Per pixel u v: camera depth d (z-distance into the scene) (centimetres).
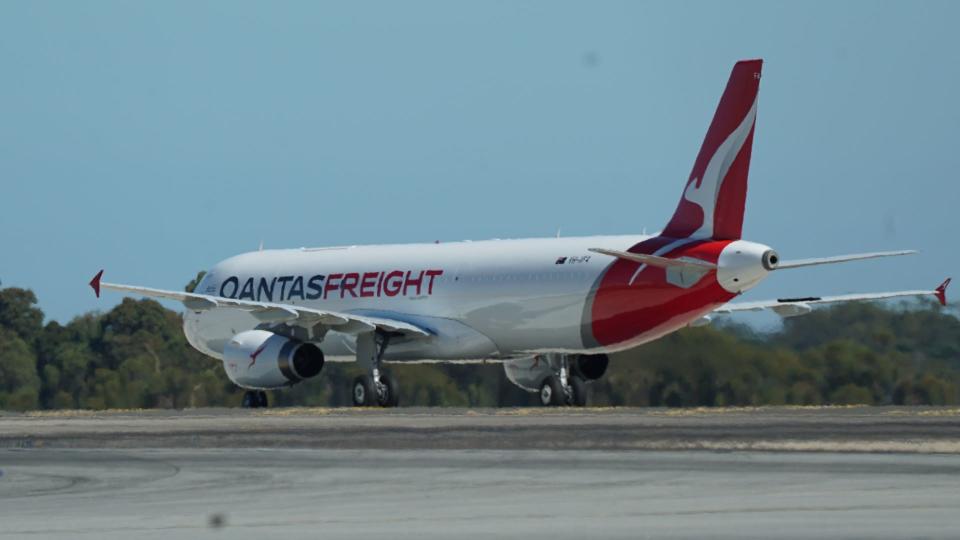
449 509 5759
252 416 12506
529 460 7469
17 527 5519
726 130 13088
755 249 12812
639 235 13712
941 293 15312
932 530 4975
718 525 5194
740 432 8762
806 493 5934
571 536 5034
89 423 11794
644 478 6569
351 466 7406
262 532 5288
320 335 15325
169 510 5912
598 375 15350
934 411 12031
